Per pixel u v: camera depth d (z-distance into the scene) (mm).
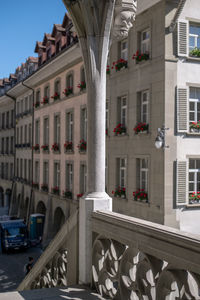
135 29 18766
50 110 31297
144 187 18625
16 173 43719
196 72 17625
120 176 20594
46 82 32188
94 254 4059
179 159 17000
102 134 4293
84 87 24453
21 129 41781
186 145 17375
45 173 33188
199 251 2451
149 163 17703
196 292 2613
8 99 45781
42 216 31391
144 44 18672
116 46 20453
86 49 4266
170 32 16906
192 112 17875
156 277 2949
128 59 19406
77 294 3945
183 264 2600
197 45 18031
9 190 47562
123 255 3410
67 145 27031
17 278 22562
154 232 2943
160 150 16953
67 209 27344
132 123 19125
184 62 17297
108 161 21250
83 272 4234
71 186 27719
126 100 19656
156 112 17312
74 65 26156
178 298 2645
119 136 20203
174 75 17016
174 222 16844
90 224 4184
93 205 4156
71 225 4547
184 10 17328
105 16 4113
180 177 16984
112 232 3668
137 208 18484
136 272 3152
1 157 50969
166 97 16828
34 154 35906
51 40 32625
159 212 16922
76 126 26016
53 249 5176
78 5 4148
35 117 35562
